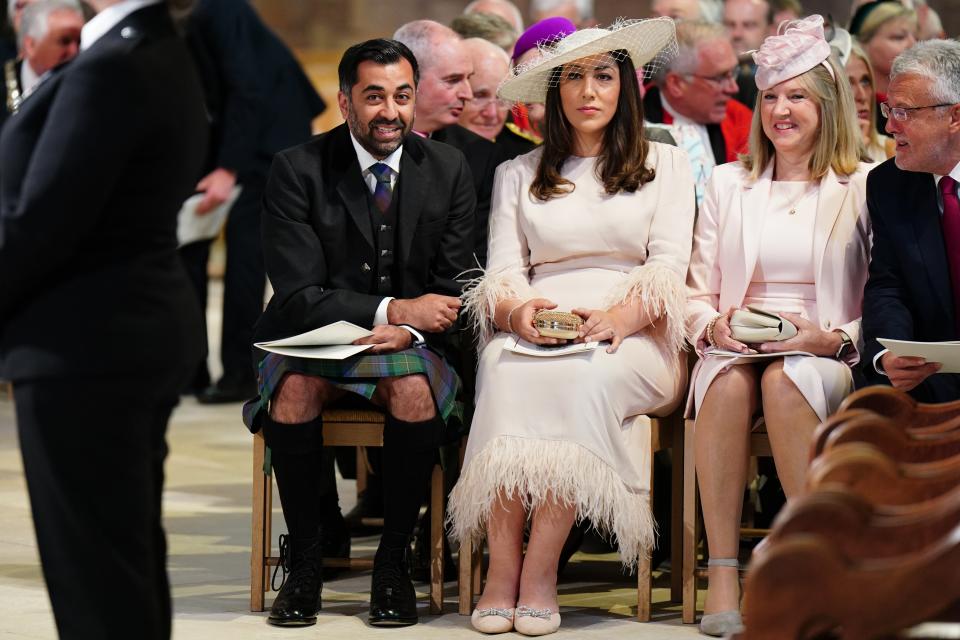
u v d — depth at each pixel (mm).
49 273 8391
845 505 6762
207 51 25984
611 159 14359
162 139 8383
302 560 13414
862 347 13586
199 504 19016
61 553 8539
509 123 16766
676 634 12977
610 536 14789
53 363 8328
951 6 41219
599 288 14117
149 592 8727
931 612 6344
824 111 14000
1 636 12430
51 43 18766
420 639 12727
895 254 13500
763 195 14234
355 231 14086
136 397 8547
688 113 19000
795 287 14039
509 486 13023
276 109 26594
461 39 18359
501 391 13391
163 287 8656
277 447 13320
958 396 13133
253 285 27359
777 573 6488
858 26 21344
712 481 13219
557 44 14508
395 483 13398
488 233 15055
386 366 13273
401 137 13992
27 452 8508
